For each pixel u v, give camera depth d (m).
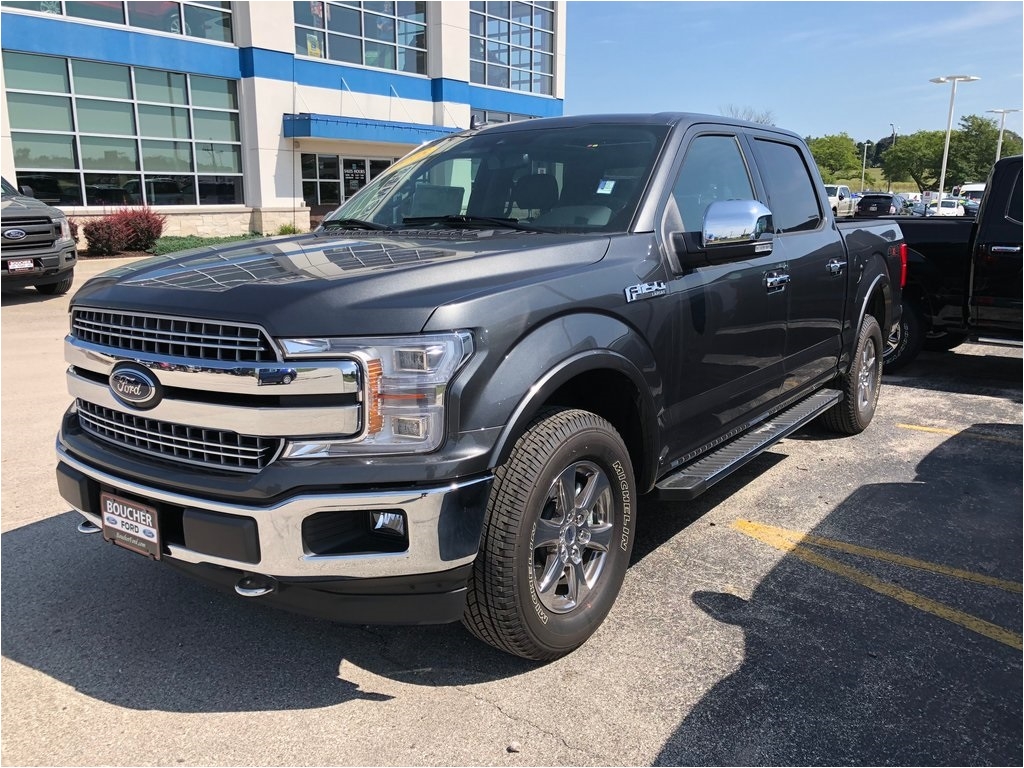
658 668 2.93
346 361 2.36
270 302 2.43
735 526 4.24
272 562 2.42
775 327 4.23
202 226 22.16
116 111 20.16
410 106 26.75
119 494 2.75
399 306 2.44
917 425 6.22
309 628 3.21
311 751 2.48
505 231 3.45
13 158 18.38
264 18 22.12
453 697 2.76
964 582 3.62
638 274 3.19
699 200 3.79
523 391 2.60
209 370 2.45
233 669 2.92
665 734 2.57
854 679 2.87
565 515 2.89
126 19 19.91
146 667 2.92
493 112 29.88
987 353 9.45
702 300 3.53
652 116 3.94
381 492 2.38
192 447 2.57
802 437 5.90
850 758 2.47
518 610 2.67
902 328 7.93
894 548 3.98
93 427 2.95
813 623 3.26
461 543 2.47
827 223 5.10
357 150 25.47
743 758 2.46
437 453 2.44
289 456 2.42
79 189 19.75
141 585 3.53
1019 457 5.39
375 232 3.65
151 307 2.61
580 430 2.82
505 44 29.91
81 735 2.55
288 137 23.23
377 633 3.18
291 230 23.42
